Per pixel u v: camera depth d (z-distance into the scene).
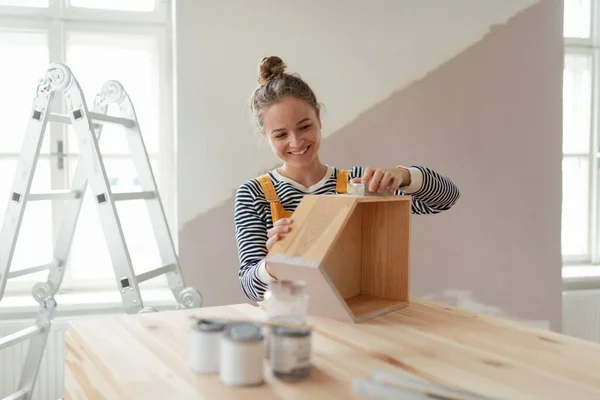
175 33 2.17
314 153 1.48
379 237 1.08
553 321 2.50
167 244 1.94
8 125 2.21
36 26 2.22
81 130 1.66
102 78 2.30
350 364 0.72
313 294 0.91
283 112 1.39
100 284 2.36
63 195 1.83
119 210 2.33
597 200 2.79
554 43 2.44
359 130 2.29
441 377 0.66
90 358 0.76
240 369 0.64
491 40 2.38
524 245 2.46
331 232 0.88
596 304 2.65
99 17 2.27
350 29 2.26
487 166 2.41
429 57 2.33
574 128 2.73
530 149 2.44
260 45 2.19
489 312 2.44
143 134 2.36
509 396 0.60
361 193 0.98
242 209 1.48
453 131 2.37
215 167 2.17
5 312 2.11
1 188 2.21
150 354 0.77
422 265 2.37
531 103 2.43
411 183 1.23
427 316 0.97
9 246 1.68
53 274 1.91
